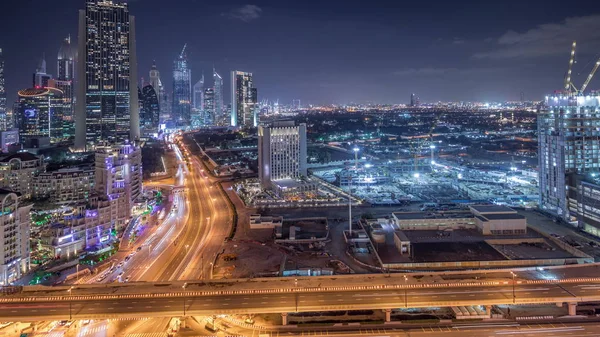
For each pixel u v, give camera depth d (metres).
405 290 153.50
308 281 163.50
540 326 142.62
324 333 141.38
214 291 154.88
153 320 152.12
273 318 152.25
